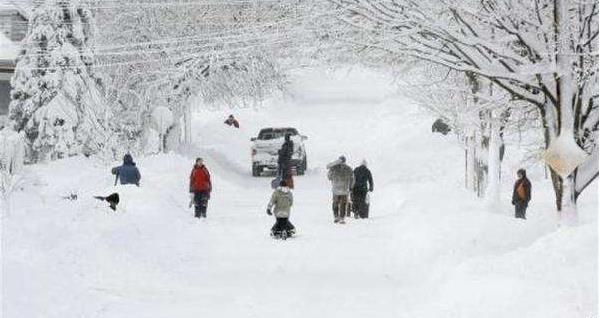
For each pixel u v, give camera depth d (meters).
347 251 47.59
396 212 64.94
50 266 35.38
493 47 38.38
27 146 99.38
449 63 39.69
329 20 40.47
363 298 34.59
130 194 61.81
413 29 38.78
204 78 111.50
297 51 44.16
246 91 121.12
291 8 42.16
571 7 38.81
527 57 40.31
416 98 78.75
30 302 29.14
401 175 99.00
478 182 72.56
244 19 97.50
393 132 129.88
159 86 108.50
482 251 41.31
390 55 43.50
